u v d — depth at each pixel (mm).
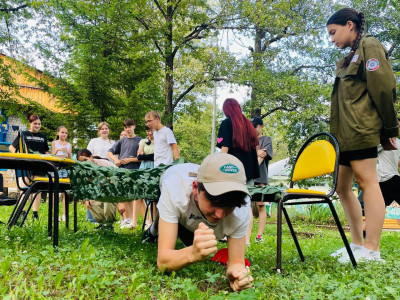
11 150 6734
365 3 17875
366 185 3375
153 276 2420
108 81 12172
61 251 2857
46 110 12484
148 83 12602
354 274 2818
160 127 6152
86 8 12344
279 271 2842
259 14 17656
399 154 5039
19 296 1936
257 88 17750
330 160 3246
